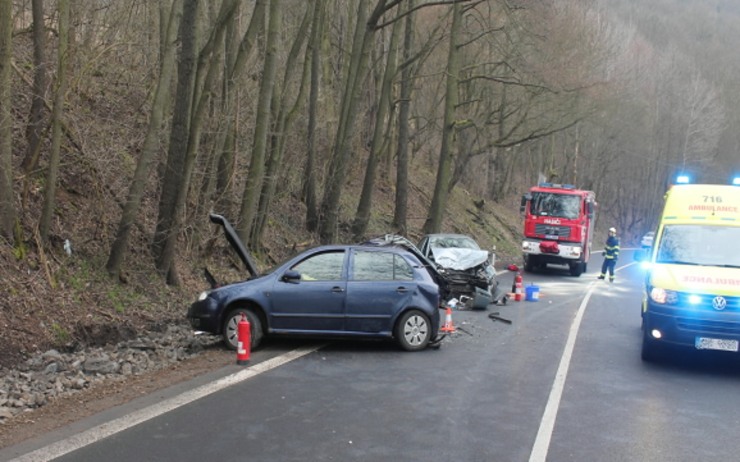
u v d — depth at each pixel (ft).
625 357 32.48
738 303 28.48
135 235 42.32
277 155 54.03
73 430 19.65
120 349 30.60
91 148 42.22
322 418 21.21
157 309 37.32
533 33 74.95
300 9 72.28
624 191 233.14
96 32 43.39
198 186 45.70
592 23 114.73
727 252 32.50
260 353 30.78
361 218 71.00
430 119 108.37
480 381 26.66
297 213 69.36
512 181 176.14
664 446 19.48
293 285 31.48
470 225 118.01
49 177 34.27
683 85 210.79
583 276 84.43
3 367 26.02
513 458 18.13
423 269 33.30
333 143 74.49
